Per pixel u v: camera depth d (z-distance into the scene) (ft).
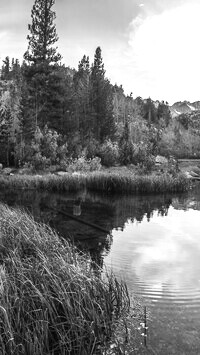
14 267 13.66
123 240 26.53
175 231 30.45
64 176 63.31
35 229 20.18
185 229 31.50
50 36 114.73
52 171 80.84
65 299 11.75
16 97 120.47
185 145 171.73
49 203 45.03
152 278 18.13
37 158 80.53
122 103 240.73
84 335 11.44
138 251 23.57
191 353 11.29
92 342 11.39
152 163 76.23
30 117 94.07
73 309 11.85
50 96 111.96
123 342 11.83
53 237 20.06
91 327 11.54
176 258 22.17
